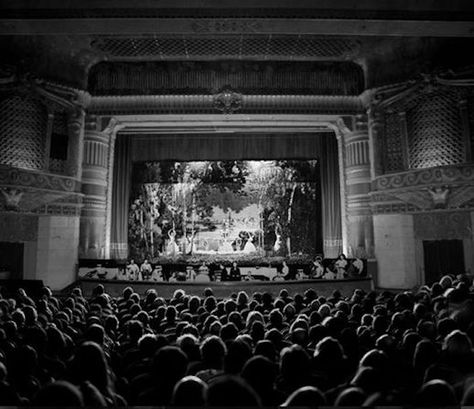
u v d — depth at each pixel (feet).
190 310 27.81
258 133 74.90
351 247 64.03
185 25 46.42
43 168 58.59
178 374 11.17
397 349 15.28
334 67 65.67
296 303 29.14
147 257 73.31
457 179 53.31
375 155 62.03
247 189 74.74
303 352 12.59
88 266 58.18
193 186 74.95
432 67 57.26
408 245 59.62
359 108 65.31
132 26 46.62
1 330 17.26
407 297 26.86
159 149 75.05
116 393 12.41
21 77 55.36
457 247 55.67
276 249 73.67
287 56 61.98
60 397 8.02
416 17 45.21
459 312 21.02
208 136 75.10
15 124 56.49
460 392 11.25
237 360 12.54
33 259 58.39
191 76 65.00
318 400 8.68
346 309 26.50
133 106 64.54
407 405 9.04
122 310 27.81
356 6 44.88
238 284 55.06
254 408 7.51
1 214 55.98
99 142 64.54
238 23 46.29
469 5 44.32
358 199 64.08
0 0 43.75
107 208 65.46
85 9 44.45
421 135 58.49
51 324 19.80
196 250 73.67
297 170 74.95
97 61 63.62
